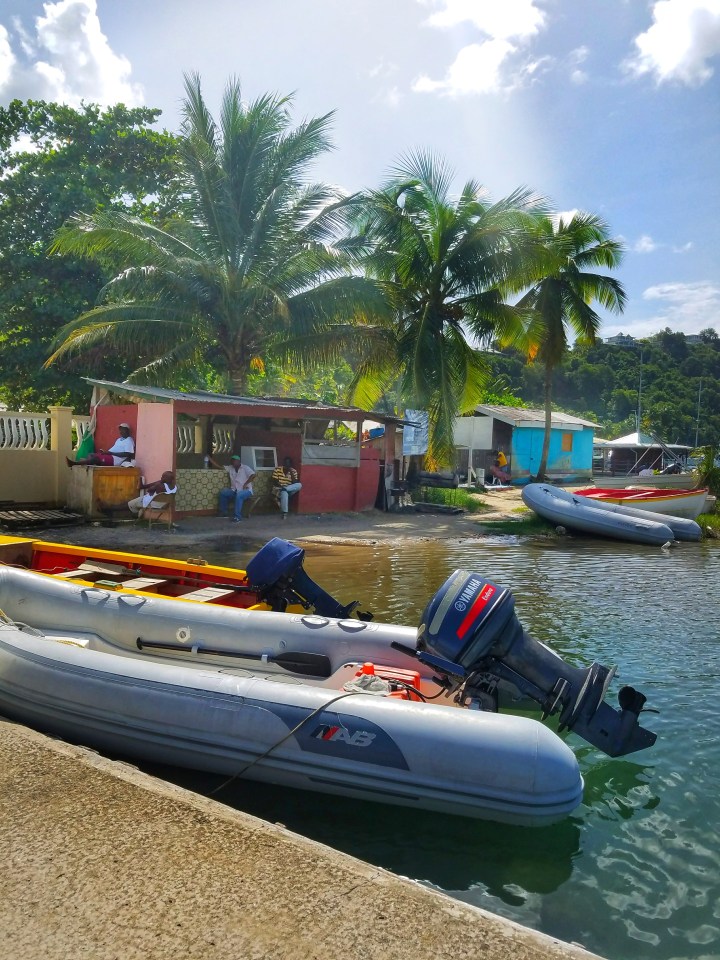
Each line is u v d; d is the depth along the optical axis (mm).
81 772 3508
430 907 2549
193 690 4402
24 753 3701
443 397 21703
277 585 6168
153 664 4668
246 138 20859
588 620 8820
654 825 4160
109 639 5871
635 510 18438
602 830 4094
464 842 3902
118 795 3281
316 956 2287
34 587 6062
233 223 20422
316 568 11609
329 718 4129
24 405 25312
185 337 20125
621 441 41969
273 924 2430
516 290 23641
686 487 28172
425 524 17797
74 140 26125
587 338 32094
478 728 4004
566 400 105938
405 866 3680
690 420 100562
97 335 19188
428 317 22281
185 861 2771
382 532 16094
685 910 3395
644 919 3324
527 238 22156
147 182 26406
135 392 15203
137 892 2578
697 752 5125
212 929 2396
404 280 23344
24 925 2398
